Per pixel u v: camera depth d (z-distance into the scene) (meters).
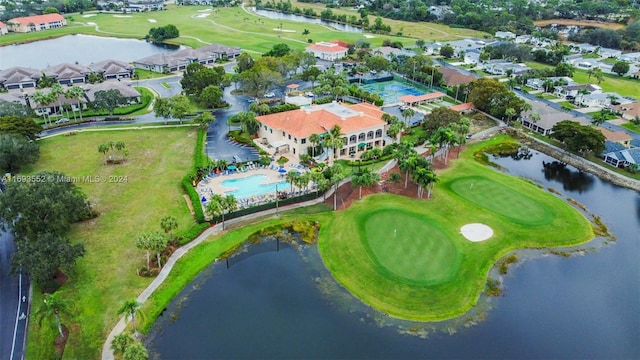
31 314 78.75
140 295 84.56
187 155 143.75
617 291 89.88
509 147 161.00
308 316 81.50
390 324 80.12
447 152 148.88
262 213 112.75
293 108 175.25
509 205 119.25
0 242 100.00
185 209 112.94
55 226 89.50
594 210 120.12
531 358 73.94
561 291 89.50
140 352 65.62
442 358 73.19
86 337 74.75
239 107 194.00
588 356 74.69
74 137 156.25
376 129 151.75
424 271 93.38
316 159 142.62
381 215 112.44
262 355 73.00
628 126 179.38
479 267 95.38
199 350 73.81
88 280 87.25
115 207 112.69
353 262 95.50
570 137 151.75
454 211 115.38
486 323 81.12
